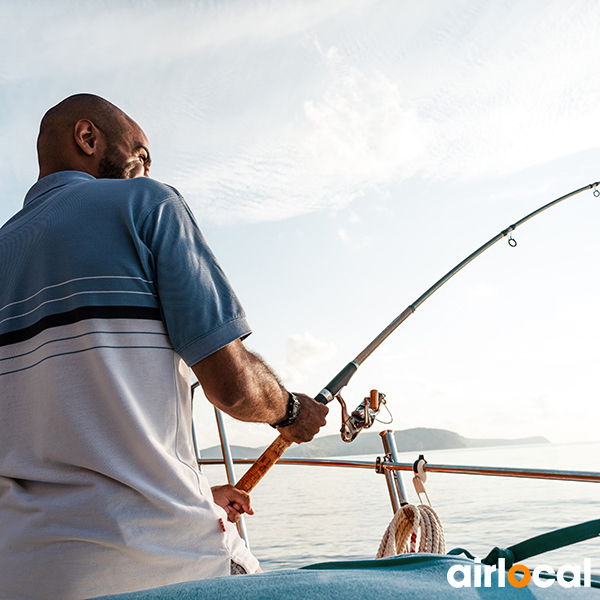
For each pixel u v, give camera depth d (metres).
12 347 0.82
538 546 0.74
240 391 0.85
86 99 1.05
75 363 0.77
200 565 0.77
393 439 1.78
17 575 0.72
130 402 0.76
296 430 1.03
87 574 0.71
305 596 0.42
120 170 1.05
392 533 1.41
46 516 0.72
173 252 0.82
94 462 0.74
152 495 0.74
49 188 0.95
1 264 0.87
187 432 0.83
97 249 0.80
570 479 1.39
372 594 0.43
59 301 0.79
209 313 0.81
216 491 1.28
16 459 0.78
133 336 0.78
